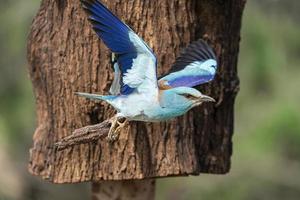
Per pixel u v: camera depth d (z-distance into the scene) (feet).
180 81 35.68
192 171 39.73
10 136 68.13
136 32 39.47
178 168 39.45
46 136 40.68
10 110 68.28
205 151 41.22
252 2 67.51
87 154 39.63
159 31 39.60
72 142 36.60
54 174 40.04
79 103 39.65
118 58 34.96
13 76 68.85
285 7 69.67
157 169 39.42
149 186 42.06
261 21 66.59
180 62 37.35
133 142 39.29
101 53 39.50
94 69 39.52
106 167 39.52
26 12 68.44
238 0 41.91
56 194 74.49
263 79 65.82
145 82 34.58
